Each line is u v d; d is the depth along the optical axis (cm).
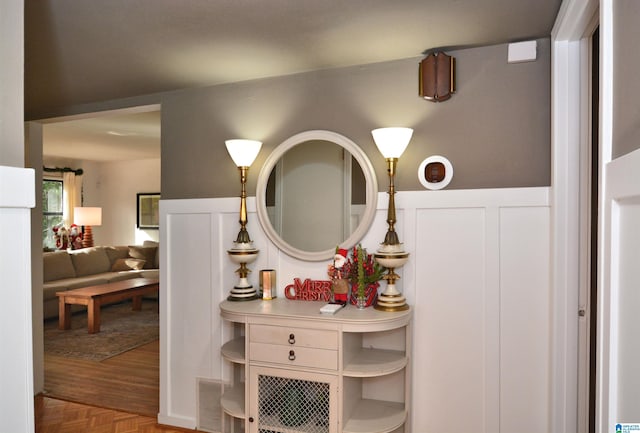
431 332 252
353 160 267
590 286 204
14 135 124
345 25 213
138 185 817
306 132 275
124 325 584
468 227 245
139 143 631
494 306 240
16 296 120
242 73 280
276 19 206
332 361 228
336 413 227
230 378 293
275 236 281
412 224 255
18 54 125
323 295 271
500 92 240
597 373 113
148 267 761
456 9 197
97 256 725
